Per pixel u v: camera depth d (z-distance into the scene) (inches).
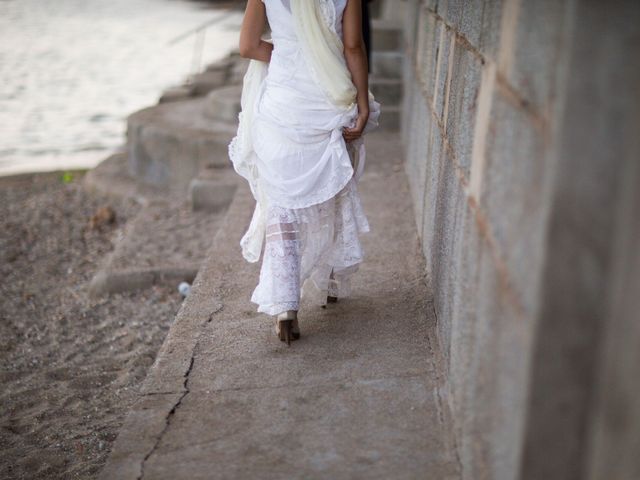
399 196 249.8
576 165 74.2
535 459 80.0
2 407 175.8
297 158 145.3
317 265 158.6
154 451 122.8
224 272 193.0
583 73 73.0
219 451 122.3
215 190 305.7
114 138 486.9
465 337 115.9
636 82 72.4
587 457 78.5
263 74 150.4
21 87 637.3
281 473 116.0
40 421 168.6
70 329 224.7
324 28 139.9
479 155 112.8
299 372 144.3
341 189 147.1
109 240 309.9
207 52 860.6
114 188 358.9
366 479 113.9
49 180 392.2
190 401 136.6
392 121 336.8
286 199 146.6
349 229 154.5
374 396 135.3
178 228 291.4
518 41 93.4
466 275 117.2
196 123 362.9
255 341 156.6
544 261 76.0
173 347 155.3
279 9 141.6
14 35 956.6
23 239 311.4
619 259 73.5
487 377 97.8
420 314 164.2
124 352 207.8
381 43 375.2
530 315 79.7
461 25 146.2
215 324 165.0
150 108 395.2
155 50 869.8
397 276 184.4
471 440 107.4
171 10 1294.3
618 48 72.6
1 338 220.2
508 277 89.4
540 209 79.2
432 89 194.9
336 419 129.3
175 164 346.6
